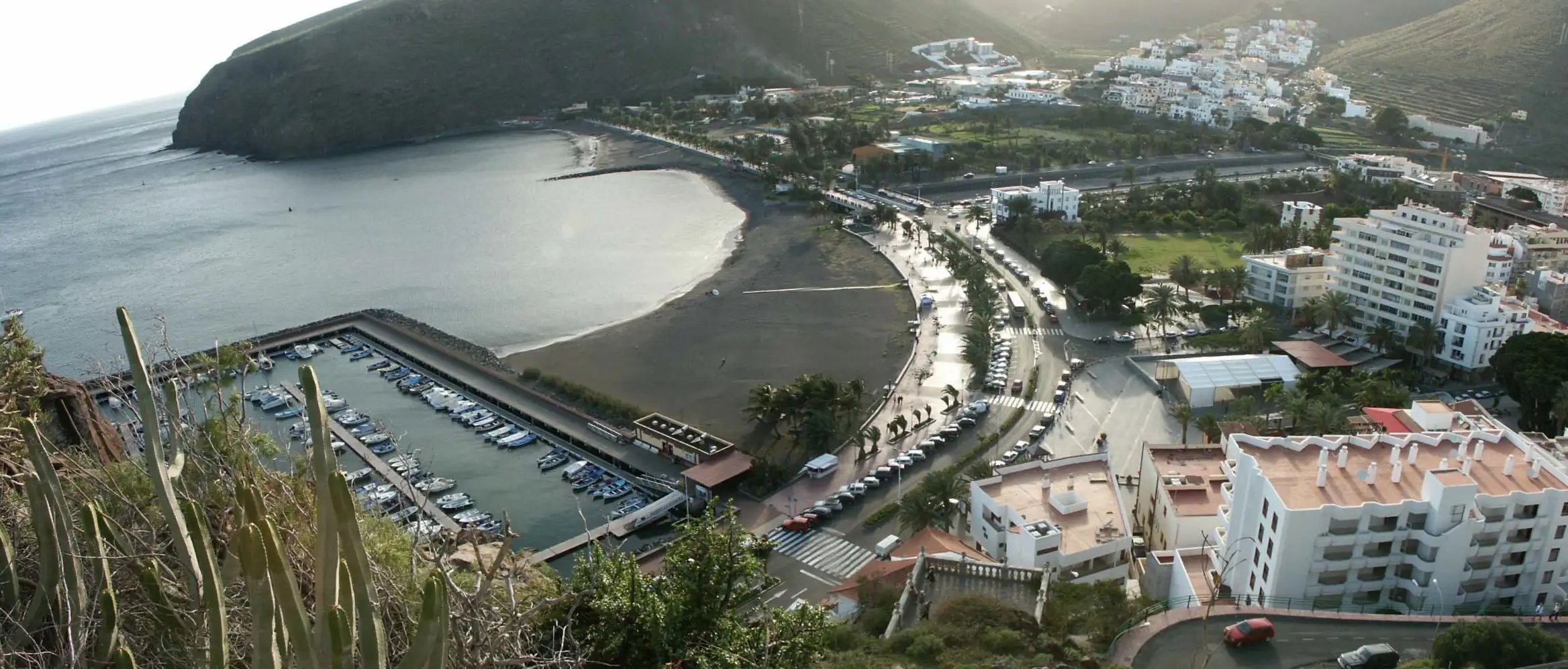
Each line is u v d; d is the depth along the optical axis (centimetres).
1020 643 6288
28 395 5547
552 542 11125
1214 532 9131
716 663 4119
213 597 2530
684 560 4575
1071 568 8681
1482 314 15025
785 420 13638
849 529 11012
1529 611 7631
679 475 12562
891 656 6281
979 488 9906
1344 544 7556
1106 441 13075
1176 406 13888
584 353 17375
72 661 2594
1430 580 7494
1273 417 12862
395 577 3847
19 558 3466
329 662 2300
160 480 2666
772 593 9712
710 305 19862
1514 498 7425
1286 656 6159
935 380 15500
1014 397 14675
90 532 2994
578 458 13425
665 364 16650
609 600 4312
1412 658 6156
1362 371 14788
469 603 3147
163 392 4306
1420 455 8394
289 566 2344
